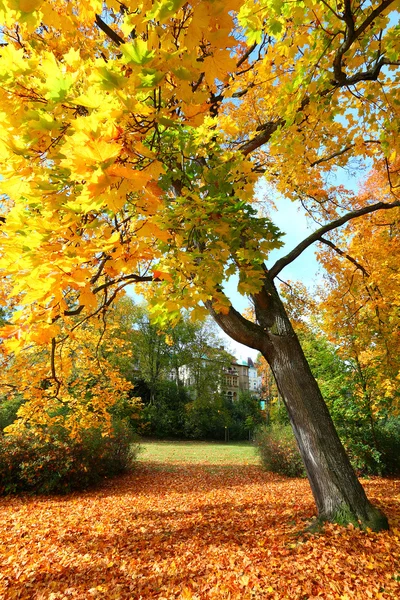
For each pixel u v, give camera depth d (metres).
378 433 10.55
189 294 3.27
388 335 7.80
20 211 1.78
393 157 4.17
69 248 1.51
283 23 3.10
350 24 2.84
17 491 8.89
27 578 3.93
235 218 3.24
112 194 1.21
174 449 21.70
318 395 4.70
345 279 8.06
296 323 8.38
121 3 1.44
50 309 1.78
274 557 3.94
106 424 7.43
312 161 6.19
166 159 2.82
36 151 1.67
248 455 18.59
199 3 1.01
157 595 3.48
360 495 4.39
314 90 3.29
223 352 33.72
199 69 1.17
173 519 6.20
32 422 6.98
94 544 4.91
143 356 31.61
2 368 5.89
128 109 1.17
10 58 1.35
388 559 3.68
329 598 3.17
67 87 1.37
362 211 5.71
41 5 1.18
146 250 1.84
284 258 5.47
